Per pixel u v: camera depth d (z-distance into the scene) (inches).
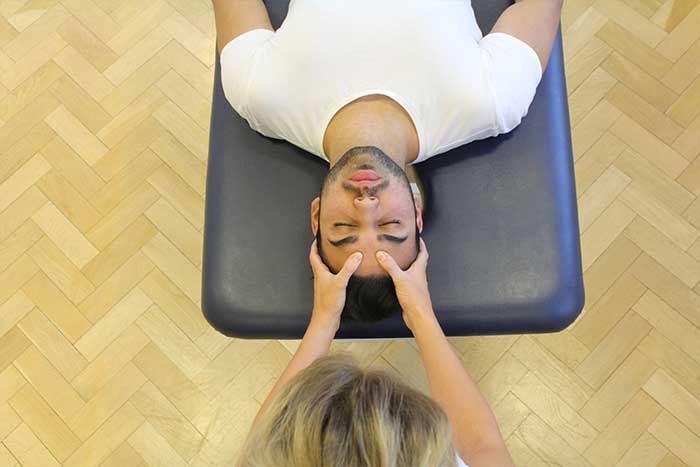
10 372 62.4
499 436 37.6
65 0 72.1
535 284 44.0
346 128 42.9
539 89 47.1
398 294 39.8
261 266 45.5
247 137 47.6
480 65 43.4
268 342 61.8
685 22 67.1
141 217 66.1
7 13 72.2
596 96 65.9
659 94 65.6
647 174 63.7
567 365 59.4
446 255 44.8
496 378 59.4
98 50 70.8
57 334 63.3
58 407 61.2
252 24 46.4
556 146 46.1
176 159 67.4
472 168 45.9
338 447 22.4
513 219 45.1
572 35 67.5
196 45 70.3
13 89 70.4
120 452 59.7
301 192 46.5
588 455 57.1
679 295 60.5
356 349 60.6
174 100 69.1
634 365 59.1
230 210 46.6
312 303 44.6
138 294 64.0
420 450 23.0
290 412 23.9
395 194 39.0
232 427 59.7
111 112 69.1
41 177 67.7
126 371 61.8
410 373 59.7
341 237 39.0
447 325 43.9
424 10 44.1
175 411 60.4
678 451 56.8
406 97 43.2
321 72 43.7
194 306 63.4
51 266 65.2
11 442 60.5
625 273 61.3
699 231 62.0
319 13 44.5
